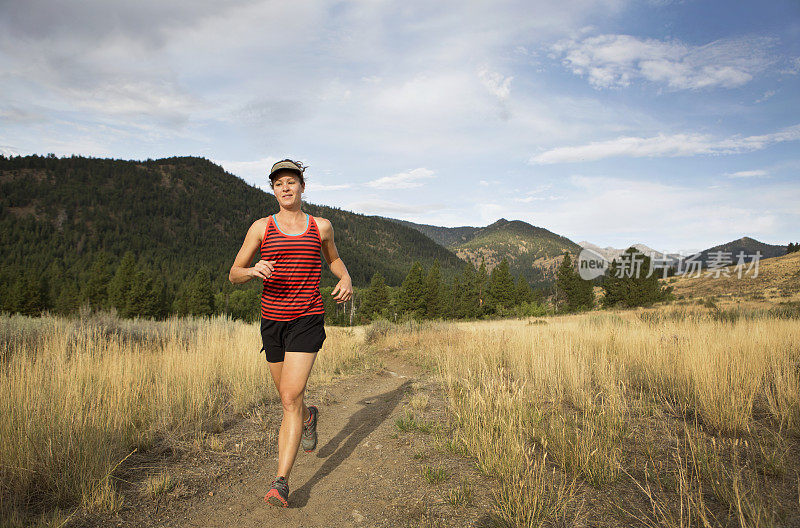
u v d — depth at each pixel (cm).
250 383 523
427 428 379
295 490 276
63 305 6750
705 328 877
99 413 336
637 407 412
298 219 260
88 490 243
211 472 296
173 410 400
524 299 7550
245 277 254
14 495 234
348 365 826
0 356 490
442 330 1484
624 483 251
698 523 199
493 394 432
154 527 223
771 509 204
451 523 216
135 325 971
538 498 222
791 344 673
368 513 237
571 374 509
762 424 348
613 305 5147
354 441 375
